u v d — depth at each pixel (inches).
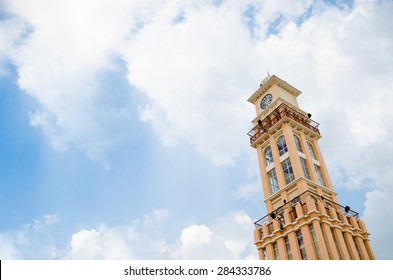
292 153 1486.2
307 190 1301.7
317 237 1166.3
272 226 1354.6
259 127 1749.5
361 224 1369.3
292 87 1870.1
